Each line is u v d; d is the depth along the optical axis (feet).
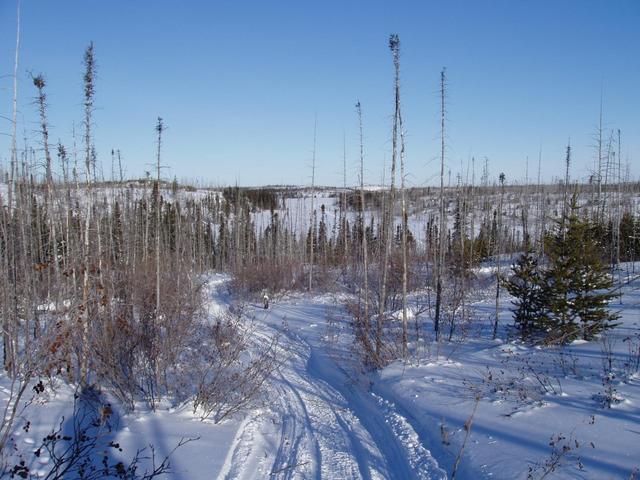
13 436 22.52
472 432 24.27
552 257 42.60
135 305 35.78
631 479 17.21
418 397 30.78
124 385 28.84
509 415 25.57
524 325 44.19
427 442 24.86
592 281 40.73
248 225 193.16
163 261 71.51
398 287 77.41
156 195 96.22
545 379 30.99
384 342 44.80
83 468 19.07
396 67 47.93
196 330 40.63
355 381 38.52
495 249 120.57
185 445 23.18
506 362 36.99
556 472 19.08
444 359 40.04
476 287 85.71
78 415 26.04
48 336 21.77
